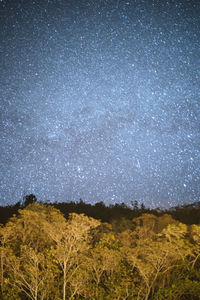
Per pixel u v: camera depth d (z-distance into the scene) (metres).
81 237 13.44
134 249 14.05
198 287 13.27
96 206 34.56
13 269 13.35
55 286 13.81
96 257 14.20
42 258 13.44
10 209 31.16
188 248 13.75
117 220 25.78
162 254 13.69
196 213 29.55
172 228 13.69
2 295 12.89
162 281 14.99
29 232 16.08
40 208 18.39
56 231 13.52
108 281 14.02
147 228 19.00
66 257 13.32
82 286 13.38
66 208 32.94
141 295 14.02
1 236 15.71
